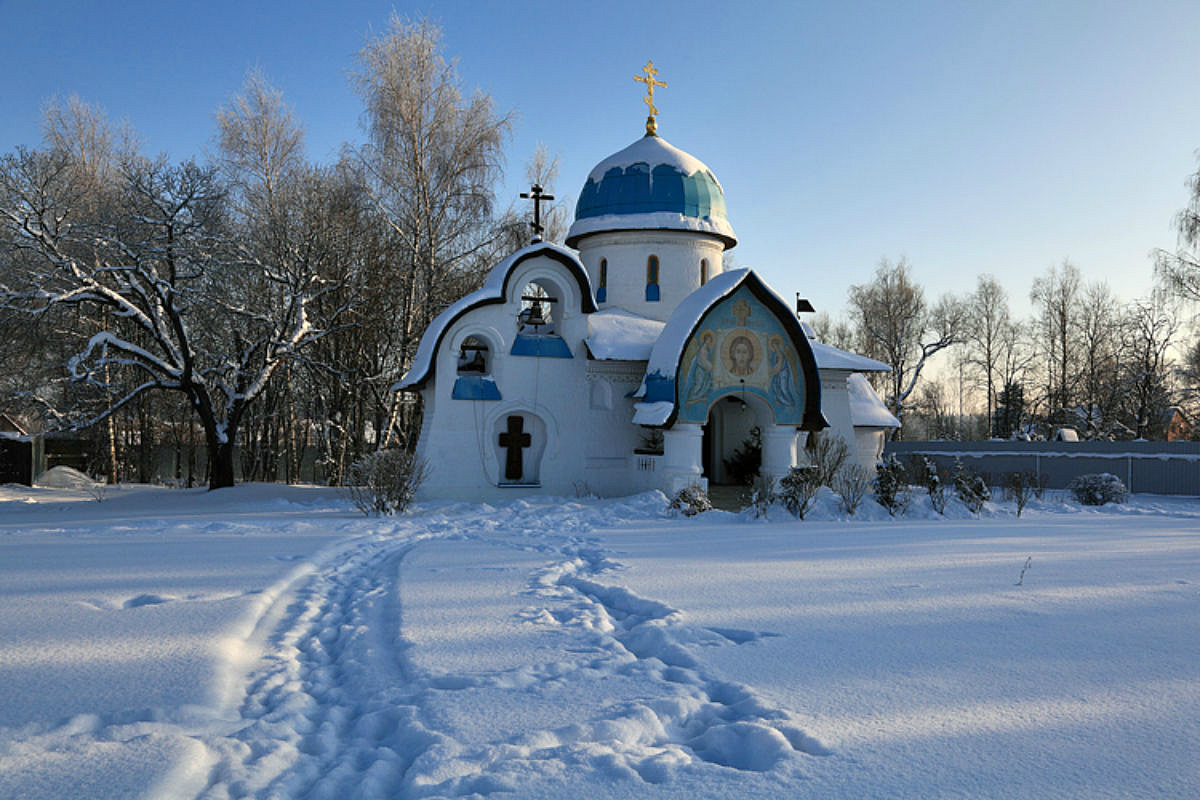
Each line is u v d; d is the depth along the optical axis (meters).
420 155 29.36
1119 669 6.28
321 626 8.20
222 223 26.97
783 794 4.02
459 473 22.03
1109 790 4.06
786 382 22.36
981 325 57.12
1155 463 29.88
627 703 5.42
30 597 8.87
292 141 32.97
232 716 5.38
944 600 8.94
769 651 6.79
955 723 5.05
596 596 9.48
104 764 4.35
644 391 22.09
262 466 42.19
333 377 34.19
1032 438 43.69
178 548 13.17
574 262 22.97
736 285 21.34
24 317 25.34
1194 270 32.22
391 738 4.94
